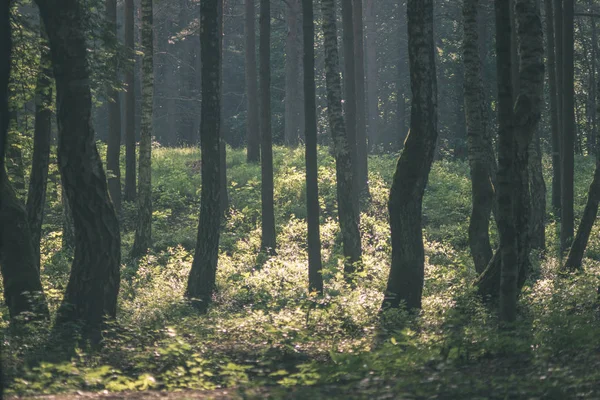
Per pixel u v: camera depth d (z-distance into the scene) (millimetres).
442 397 7887
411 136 14461
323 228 27141
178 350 9953
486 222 17922
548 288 16469
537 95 13695
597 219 29562
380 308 14453
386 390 7906
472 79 17766
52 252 24875
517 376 8633
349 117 24469
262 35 24062
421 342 10547
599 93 18953
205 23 17578
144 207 24594
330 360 10531
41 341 11547
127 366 10352
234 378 8992
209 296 18062
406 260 14586
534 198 23812
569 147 22156
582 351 9883
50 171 23141
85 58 12641
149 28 24203
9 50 7598
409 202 14531
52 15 12445
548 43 27281
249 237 26812
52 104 17516
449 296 15719
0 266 13750
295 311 13891
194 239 26750
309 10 17688
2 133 7559
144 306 17016
